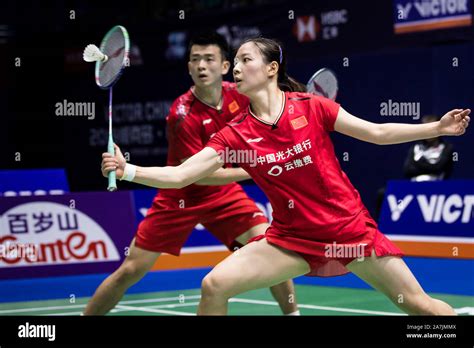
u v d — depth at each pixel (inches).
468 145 475.5
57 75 634.8
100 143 618.8
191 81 566.3
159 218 259.3
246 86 188.5
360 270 189.6
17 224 378.6
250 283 187.3
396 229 401.4
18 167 639.8
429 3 479.2
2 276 374.3
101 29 619.2
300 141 185.8
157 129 590.2
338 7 511.8
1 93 639.8
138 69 602.2
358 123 186.7
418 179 438.6
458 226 377.7
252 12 535.8
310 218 187.2
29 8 644.7
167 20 581.0
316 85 247.6
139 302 340.2
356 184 521.7
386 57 496.4
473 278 361.1
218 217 267.0
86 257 390.9
